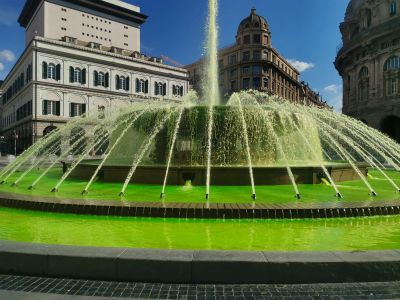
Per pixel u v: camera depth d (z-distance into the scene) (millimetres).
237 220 6609
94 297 3578
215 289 3795
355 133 16250
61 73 60656
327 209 6805
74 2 78812
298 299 3562
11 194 8523
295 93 100938
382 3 47219
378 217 7031
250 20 78625
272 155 13453
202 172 11016
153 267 3967
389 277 3961
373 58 48500
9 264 4180
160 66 73750
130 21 88562
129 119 14922
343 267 3943
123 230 5984
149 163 13750
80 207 7004
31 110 58906
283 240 5492
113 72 66875
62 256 4078
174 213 6672
